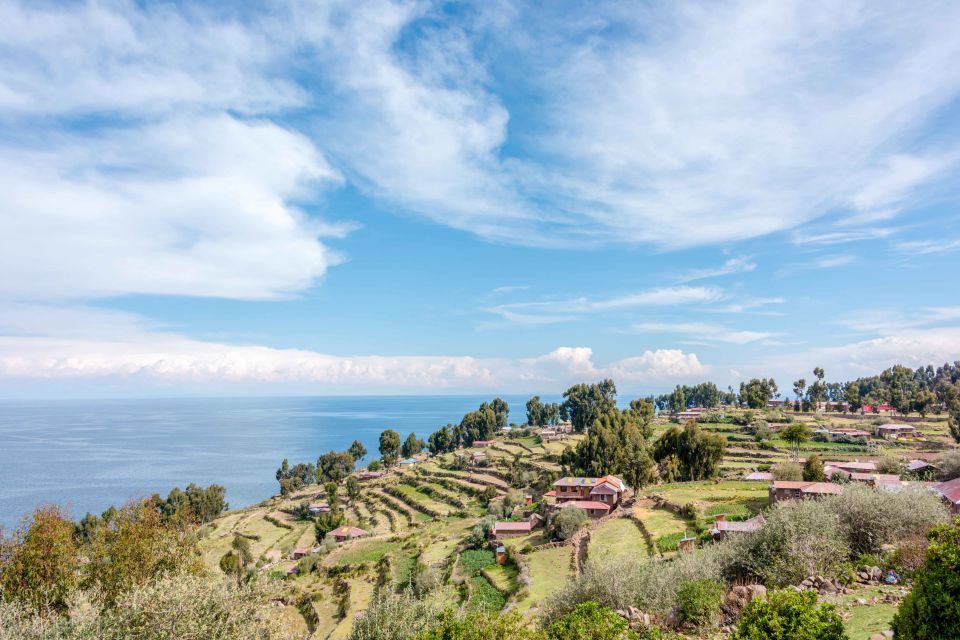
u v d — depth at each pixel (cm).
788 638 1476
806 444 12700
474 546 8638
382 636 2191
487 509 11806
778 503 3023
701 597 2305
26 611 2238
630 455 10812
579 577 2942
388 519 13650
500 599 5744
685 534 6278
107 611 2069
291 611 6800
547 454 16812
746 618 1608
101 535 3931
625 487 9956
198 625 2016
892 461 8344
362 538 11000
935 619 1373
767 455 12206
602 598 2673
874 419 15750
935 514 2709
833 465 8638
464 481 15962
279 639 2308
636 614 2447
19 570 3356
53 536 3588
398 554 9181
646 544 6303
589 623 1989
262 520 15688
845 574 2405
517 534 8844
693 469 10662
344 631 5759
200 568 4072
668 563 3056
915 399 16662
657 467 11144
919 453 10781
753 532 2938
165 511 13775
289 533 13738
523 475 14262
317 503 16550
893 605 1970
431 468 18850
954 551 1408
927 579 1427
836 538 2712
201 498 15450
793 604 1534
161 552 4022
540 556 6994
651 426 16238
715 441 10681
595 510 8712
